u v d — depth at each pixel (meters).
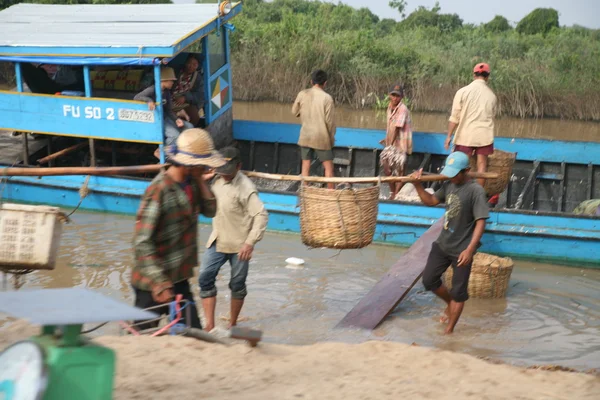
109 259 8.79
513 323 7.31
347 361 4.44
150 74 11.53
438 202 7.16
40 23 11.36
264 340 6.62
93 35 10.50
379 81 23.02
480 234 6.65
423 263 8.33
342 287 8.23
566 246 9.41
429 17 35.94
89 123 10.48
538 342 6.82
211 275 6.46
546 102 21.98
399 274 8.10
